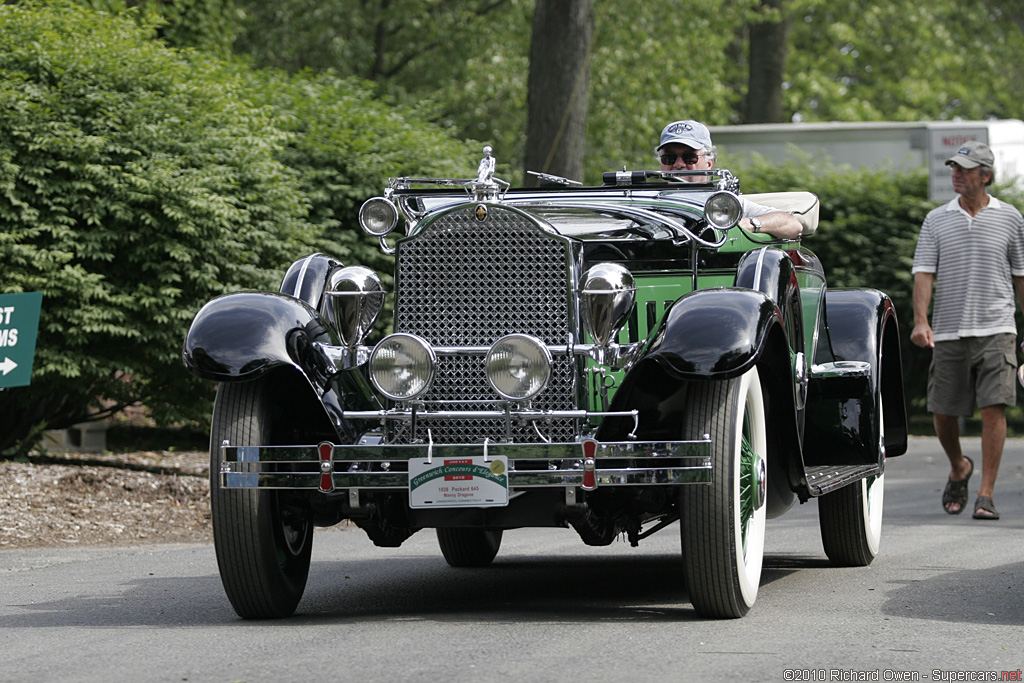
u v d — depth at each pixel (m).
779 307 13.84
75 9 32.19
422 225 13.59
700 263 15.54
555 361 13.23
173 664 11.08
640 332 15.34
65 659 11.43
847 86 111.25
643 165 73.62
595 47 73.44
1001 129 54.31
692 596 13.03
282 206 33.00
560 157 41.34
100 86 30.69
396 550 20.59
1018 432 48.50
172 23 44.66
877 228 51.22
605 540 14.01
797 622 12.90
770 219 15.52
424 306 13.59
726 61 97.62
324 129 39.53
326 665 10.88
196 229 29.86
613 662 10.84
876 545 18.06
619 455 12.41
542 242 13.36
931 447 42.34
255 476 12.76
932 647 11.55
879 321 17.41
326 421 13.46
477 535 18.08
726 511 12.55
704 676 10.28
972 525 21.88
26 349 21.56
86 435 40.09
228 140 32.00
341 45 73.88
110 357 30.19
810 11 101.06
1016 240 22.67
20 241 29.17
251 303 13.33
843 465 16.34
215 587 16.39
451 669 10.61
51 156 29.58
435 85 82.38
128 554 20.20
